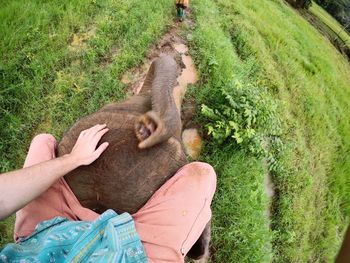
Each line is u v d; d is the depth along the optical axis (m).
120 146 0.88
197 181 0.85
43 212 0.87
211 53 2.32
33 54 1.91
